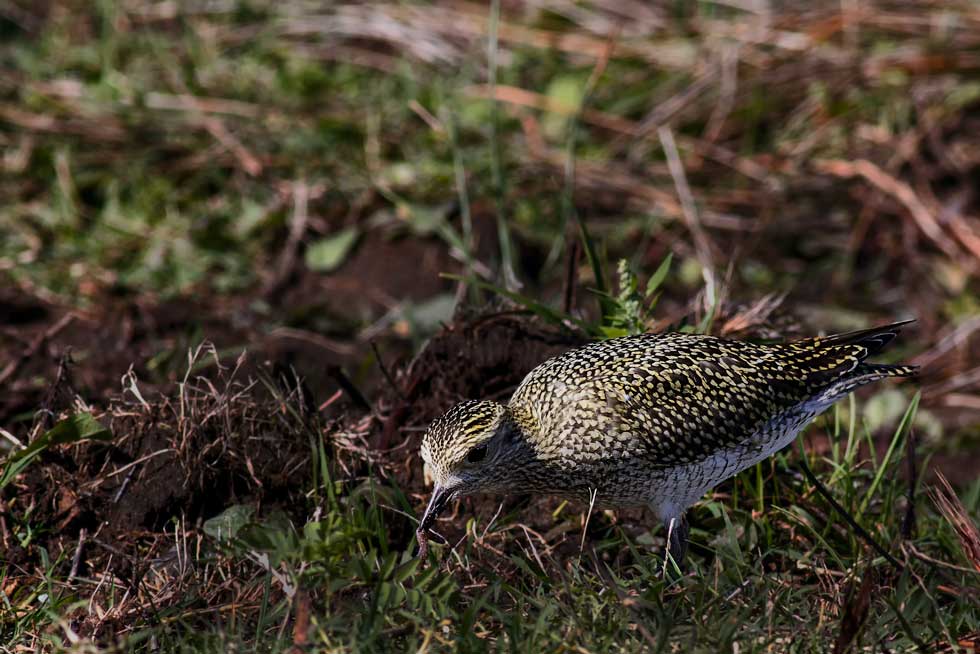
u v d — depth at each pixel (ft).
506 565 25.93
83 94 50.65
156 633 23.26
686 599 24.02
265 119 49.78
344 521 25.05
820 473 29.81
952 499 29.76
